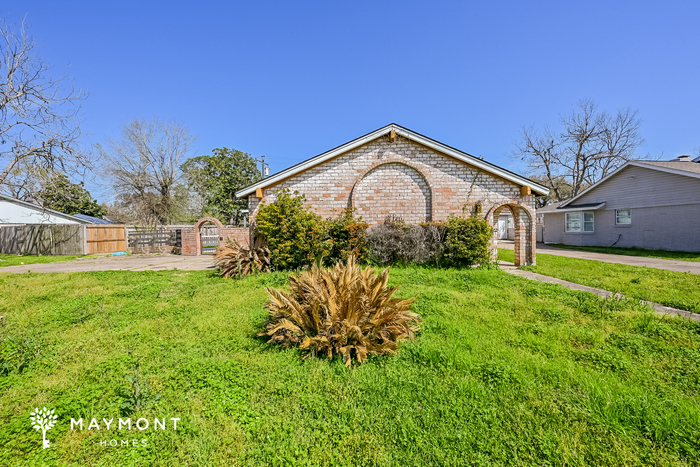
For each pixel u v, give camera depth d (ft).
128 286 26.00
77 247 59.93
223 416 8.43
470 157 36.60
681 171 50.60
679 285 24.59
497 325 15.26
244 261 30.25
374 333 12.38
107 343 13.55
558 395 9.24
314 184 38.04
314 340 11.76
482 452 7.18
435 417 8.27
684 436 7.53
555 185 112.68
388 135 37.73
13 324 16.07
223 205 117.91
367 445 7.35
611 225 63.72
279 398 9.29
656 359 11.70
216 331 14.83
